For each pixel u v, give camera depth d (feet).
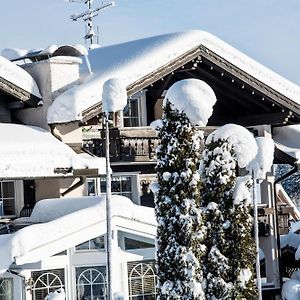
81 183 105.29
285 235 140.36
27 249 82.64
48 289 85.87
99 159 102.06
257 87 118.42
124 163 111.04
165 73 109.29
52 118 102.89
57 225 84.99
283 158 125.39
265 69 118.83
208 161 71.51
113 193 113.19
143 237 90.38
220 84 120.26
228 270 70.59
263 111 124.67
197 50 111.86
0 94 106.83
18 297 84.64
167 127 69.87
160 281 70.08
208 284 70.28
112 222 87.61
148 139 112.16
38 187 104.88
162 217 69.82
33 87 104.22
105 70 106.93
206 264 70.44
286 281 124.77
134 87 106.52
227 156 71.20
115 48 118.62
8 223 100.12
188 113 68.95
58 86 104.68
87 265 87.71
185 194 69.00
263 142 77.92
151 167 115.96
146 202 115.34
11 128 102.83
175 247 68.90
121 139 109.81
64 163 99.50
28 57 108.78
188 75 119.24
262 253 138.21
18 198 105.09
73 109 101.04
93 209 87.25
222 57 114.52
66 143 104.58
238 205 71.20
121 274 88.94
